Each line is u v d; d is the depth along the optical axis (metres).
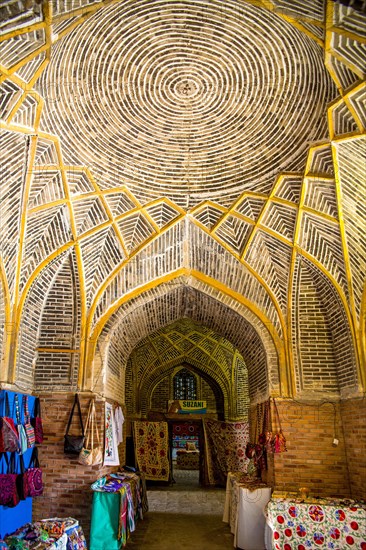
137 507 7.14
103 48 4.46
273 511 5.07
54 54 4.20
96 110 5.00
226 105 5.11
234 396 11.88
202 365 12.01
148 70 4.76
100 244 6.12
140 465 11.42
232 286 6.55
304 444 5.98
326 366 6.26
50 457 5.94
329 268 5.83
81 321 6.38
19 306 5.54
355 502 5.18
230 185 5.80
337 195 5.16
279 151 5.39
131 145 5.46
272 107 5.02
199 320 7.80
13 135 4.52
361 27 3.47
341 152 4.86
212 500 9.45
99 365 6.30
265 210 5.86
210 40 4.49
